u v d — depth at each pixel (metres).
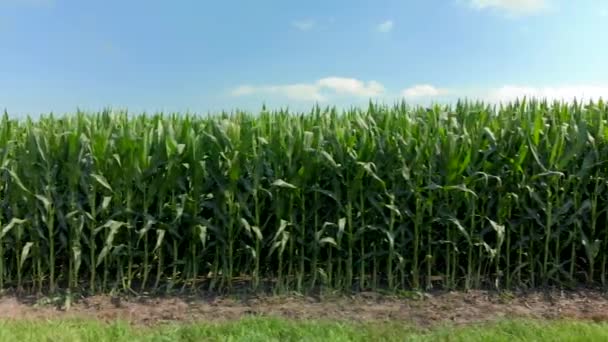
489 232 7.04
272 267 7.12
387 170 6.73
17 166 6.80
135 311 6.05
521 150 6.72
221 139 6.72
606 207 6.91
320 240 6.55
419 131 6.95
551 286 6.90
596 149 6.86
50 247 6.64
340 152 6.70
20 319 5.73
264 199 6.84
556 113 8.02
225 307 6.16
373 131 7.26
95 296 6.50
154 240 7.03
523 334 5.19
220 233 6.65
